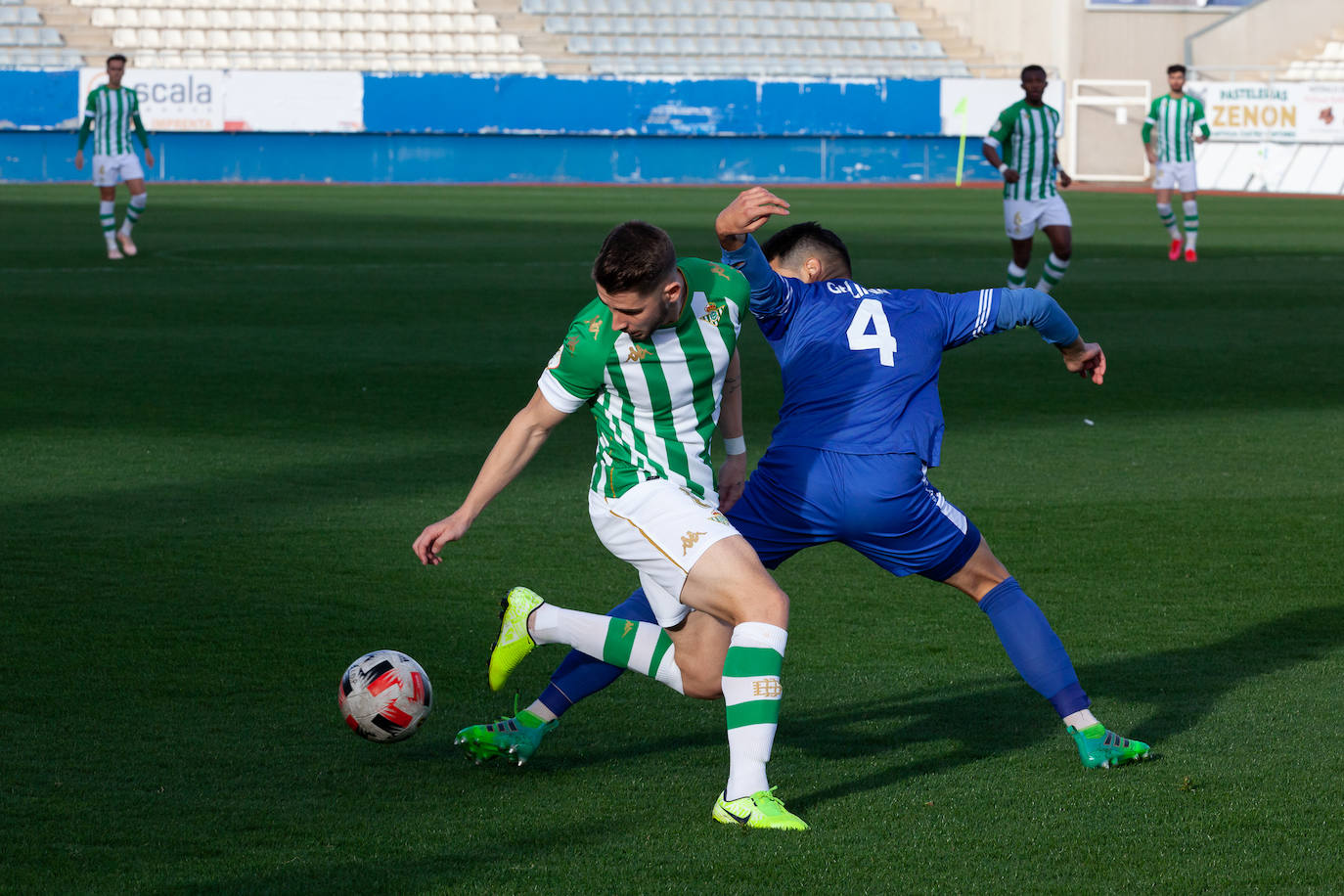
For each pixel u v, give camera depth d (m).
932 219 52.56
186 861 6.59
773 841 6.90
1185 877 6.54
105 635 9.81
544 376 7.25
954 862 6.69
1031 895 6.35
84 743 7.98
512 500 13.87
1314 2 85.19
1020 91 78.81
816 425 7.90
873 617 10.59
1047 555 12.24
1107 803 7.39
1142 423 18.06
